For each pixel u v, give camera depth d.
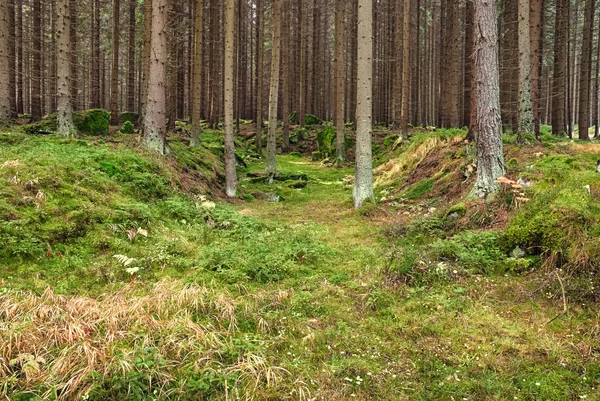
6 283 5.08
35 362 3.57
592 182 7.59
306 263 7.03
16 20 25.91
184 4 28.14
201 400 3.46
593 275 5.35
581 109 20.08
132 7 23.58
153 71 12.07
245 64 38.84
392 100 32.31
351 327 4.88
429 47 42.91
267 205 13.00
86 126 14.75
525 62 12.38
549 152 10.26
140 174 9.32
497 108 8.56
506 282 5.85
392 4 31.45
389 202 12.45
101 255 6.33
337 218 10.77
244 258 6.75
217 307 4.91
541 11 18.31
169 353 3.97
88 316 4.46
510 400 3.58
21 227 5.99
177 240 7.30
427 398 3.63
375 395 3.67
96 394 3.34
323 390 3.72
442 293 5.64
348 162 21.78
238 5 31.47
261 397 3.56
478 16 8.56
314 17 33.19
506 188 8.14
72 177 7.90
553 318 4.88
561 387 3.71
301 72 31.31
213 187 13.40
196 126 18.45
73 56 22.38
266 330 4.71
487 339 4.53
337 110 21.94
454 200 10.20
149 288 5.51
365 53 11.44
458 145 13.62
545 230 6.21
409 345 4.47
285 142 26.97
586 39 19.78
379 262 6.80
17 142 10.36
